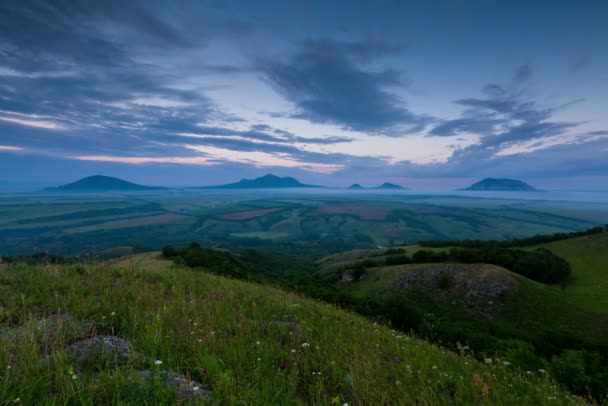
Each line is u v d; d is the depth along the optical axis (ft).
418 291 214.90
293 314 31.09
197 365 14.33
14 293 22.54
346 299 124.16
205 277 51.65
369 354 19.57
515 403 15.60
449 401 13.76
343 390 13.78
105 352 14.05
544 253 257.55
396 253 359.05
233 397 10.85
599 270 232.32
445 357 23.90
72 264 40.09
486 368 22.22
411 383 15.56
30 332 14.48
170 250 188.85
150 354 15.06
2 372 11.00
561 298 180.96
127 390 10.50
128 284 33.04
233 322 22.85
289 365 15.37
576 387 25.18
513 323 165.58
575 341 131.54
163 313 21.91
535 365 28.55
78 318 19.19
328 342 21.57
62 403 9.86
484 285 199.62
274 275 282.97
